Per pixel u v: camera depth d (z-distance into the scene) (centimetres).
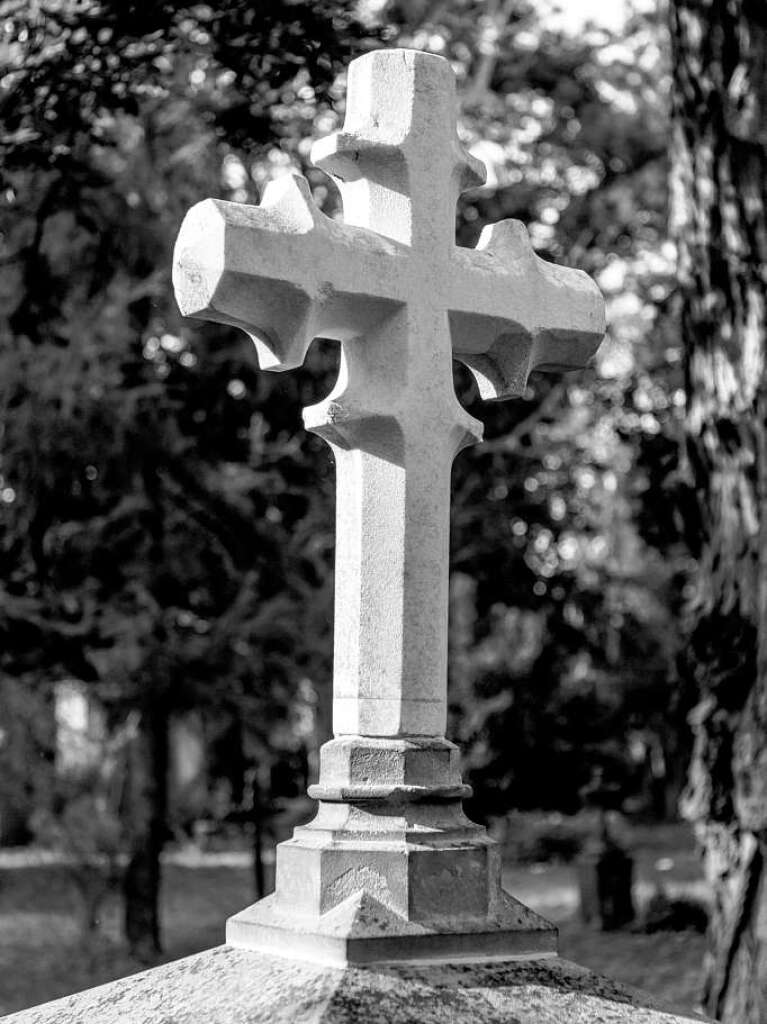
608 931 1816
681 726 1125
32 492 1295
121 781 1684
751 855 812
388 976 315
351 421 357
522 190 1576
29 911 1967
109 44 727
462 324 379
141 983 350
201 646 1452
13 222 981
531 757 1639
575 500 1703
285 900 339
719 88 812
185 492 1391
